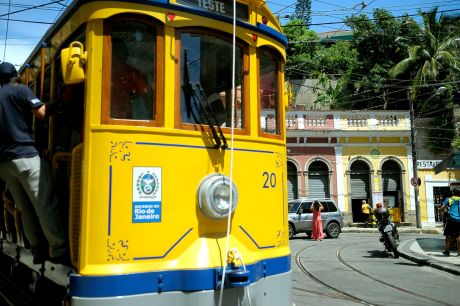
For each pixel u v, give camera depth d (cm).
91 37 390
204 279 384
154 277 375
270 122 491
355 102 3328
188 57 423
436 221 2742
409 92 2752
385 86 3130
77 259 385
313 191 2752
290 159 2720
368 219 2700
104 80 387
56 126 479
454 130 2911
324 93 3488
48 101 506
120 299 360
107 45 391
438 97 2975
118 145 382
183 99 416
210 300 383
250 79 464
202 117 424
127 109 394
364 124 2789
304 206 2066
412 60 2988
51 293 459
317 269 1089
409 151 2803
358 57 3472
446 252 1298
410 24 3216
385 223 1370
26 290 567
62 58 392
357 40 3406
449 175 2698
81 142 399
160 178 393
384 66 3284
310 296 782
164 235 389
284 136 509
